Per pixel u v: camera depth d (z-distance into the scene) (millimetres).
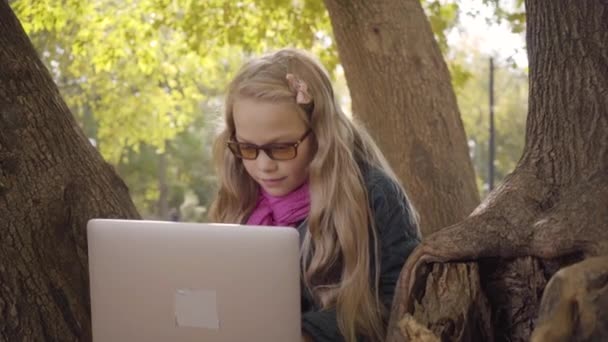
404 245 2330
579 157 2209
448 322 2082
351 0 4746
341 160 2318
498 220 2125
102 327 2223
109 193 2611
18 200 2406
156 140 13234
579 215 2047
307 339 2293
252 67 2355
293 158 2324
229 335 2082
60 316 2432
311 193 2336
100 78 12211
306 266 2400
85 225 2520
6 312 2357
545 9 2340
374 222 2330
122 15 8352
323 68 2385
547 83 2320
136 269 2133
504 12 6082
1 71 2471
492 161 11664
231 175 2598
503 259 2139
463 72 7055
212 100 17125
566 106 2270
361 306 2285
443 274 2117
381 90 4773
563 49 2301
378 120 4801
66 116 2615
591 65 2264
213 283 2061
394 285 2316
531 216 2121
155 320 2146
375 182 2363
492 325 2166
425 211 4754
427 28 4910
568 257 2039
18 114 2461
